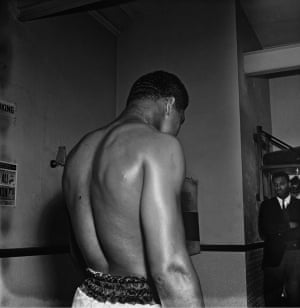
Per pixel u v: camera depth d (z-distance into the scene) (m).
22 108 2.83
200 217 3.86
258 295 3.96
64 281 3.13
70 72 3.46
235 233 3.71
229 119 3.91
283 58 4.13
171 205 0.84
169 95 1.05
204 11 4.19
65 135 3.32
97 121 3.88
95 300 0.95
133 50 4.40
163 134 0.92
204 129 4.00
